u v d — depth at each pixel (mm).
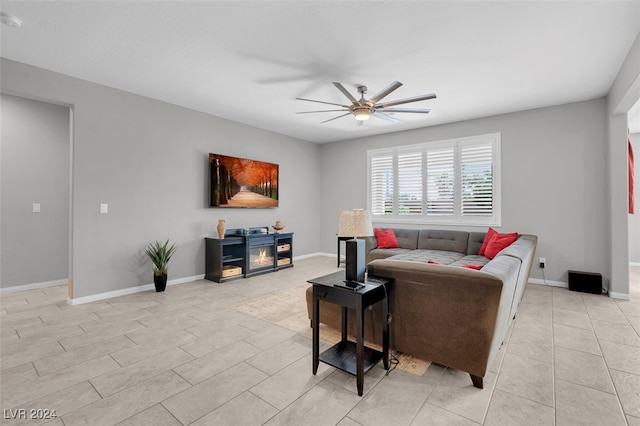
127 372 2121
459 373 2117
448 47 2846
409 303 2125
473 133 5086
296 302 3658
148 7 2309
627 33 2615
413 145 5758
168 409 1738
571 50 2895
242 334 2750
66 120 4562
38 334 2738
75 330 2826
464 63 3158
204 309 3404
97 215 3721
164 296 3887
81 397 1845
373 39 2721
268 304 3582
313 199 6980
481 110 4648
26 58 3094
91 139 3668
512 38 2695
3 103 4043
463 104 4383
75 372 2121
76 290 3561
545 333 2770
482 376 1912
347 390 1922
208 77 3527
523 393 1888
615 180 3803
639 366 2195
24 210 4191
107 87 3789
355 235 2119
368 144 6383
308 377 2066
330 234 6992
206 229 4879
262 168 5660
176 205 4492
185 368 2176
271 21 2473
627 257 3754
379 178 6215
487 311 1848
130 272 4008
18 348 2471
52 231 4430
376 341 2377
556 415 1687
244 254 4930
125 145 3957
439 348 2041
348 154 6691
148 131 4176
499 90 3875
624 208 3760
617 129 3785
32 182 4262
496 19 2426
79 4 2268
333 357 2111
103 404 1779
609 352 2408
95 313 3270
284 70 3334
